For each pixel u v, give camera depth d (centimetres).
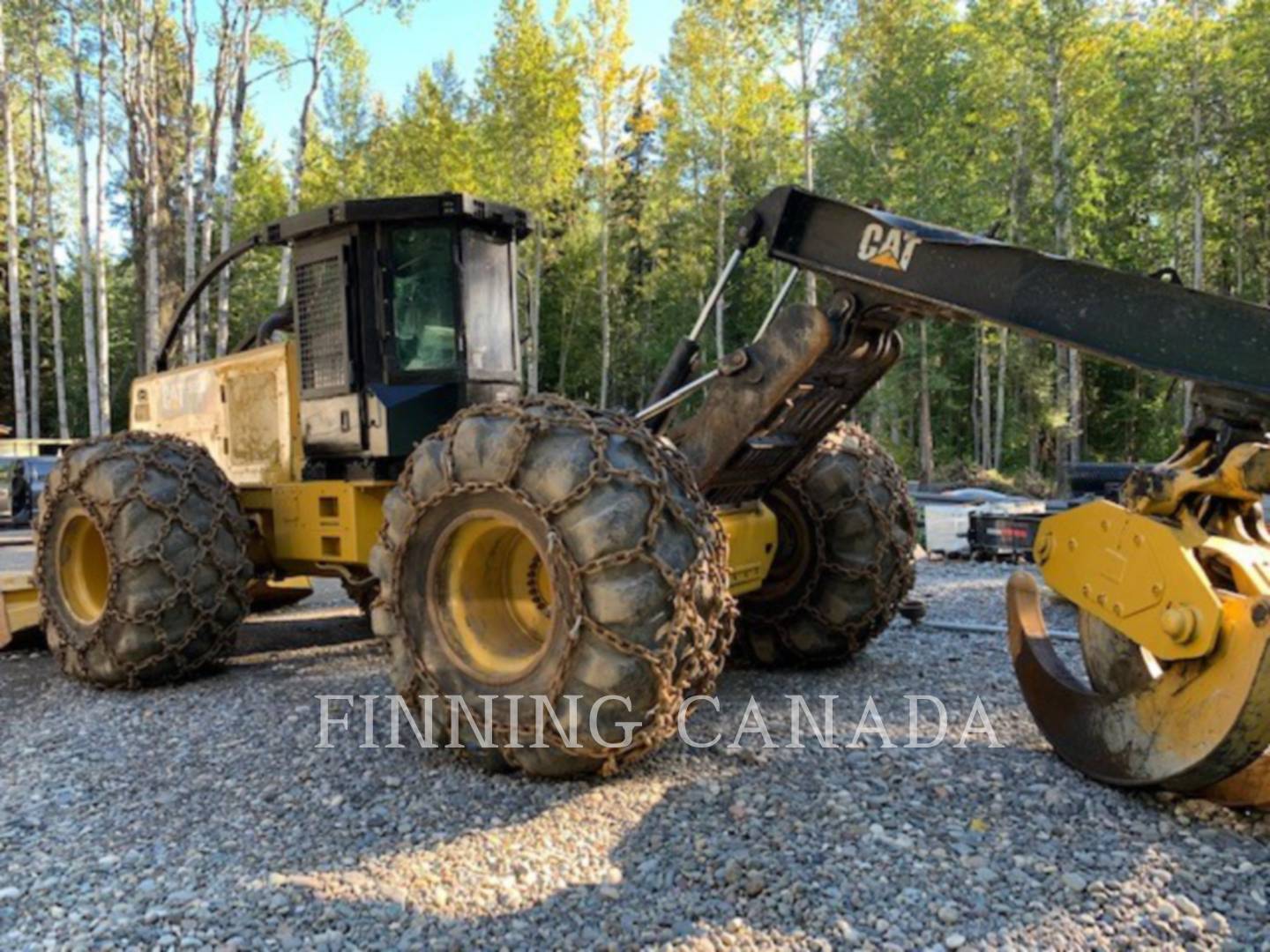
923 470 2366
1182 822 264
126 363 3538
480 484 310
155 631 454
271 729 380
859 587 453
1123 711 288
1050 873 235
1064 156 2322
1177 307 255
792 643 466
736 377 363
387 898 233
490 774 316
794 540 464
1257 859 242
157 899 238
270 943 216
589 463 293
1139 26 2378
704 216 2777
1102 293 268
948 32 2350
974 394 2844
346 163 2809
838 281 347
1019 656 337
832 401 391
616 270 3294
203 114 1994
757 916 220
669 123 2767
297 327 483
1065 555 301
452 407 453
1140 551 273
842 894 226
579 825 272
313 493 484
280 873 249
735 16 2377
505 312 478
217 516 473
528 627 343
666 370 393
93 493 465
